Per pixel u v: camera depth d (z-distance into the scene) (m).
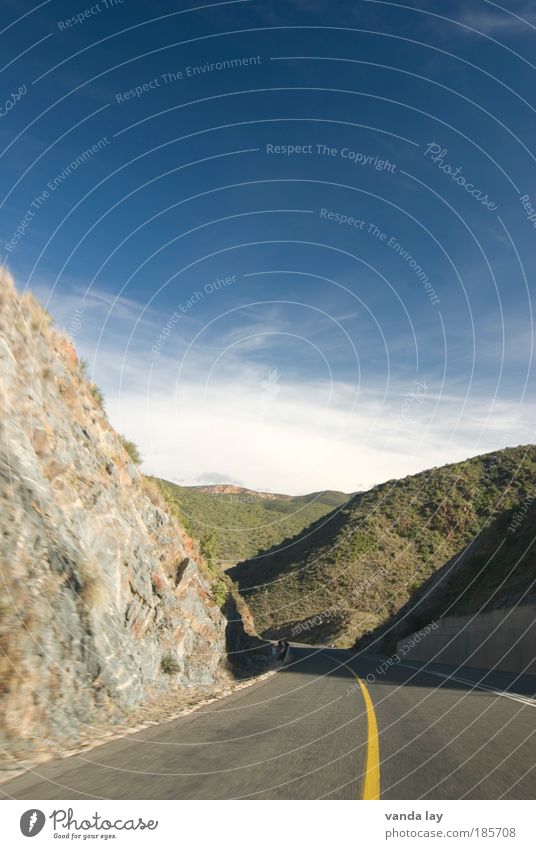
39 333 14.95
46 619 9.70
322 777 6.24
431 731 9.39
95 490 14.50
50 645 9.53
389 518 93.06
